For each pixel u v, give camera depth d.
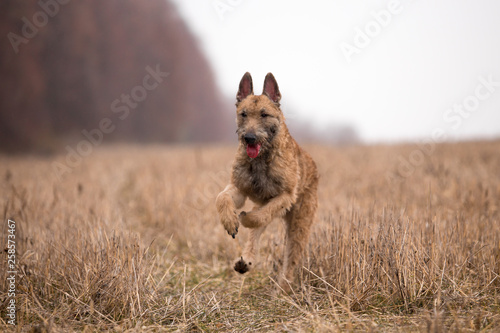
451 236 6.09
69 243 6.32
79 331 4.62
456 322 4.15
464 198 9.17
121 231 6.62
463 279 5.65
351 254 5.47
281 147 6.17
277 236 7.66
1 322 4.64
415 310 4.87
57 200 9.09
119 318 4.99
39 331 4.45
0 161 24.62
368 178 13.73
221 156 22.86
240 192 6.19
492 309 4.79
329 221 6.80
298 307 5.01
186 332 4.74
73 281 5.38
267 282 6.44
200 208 10.09
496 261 5.70
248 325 4.91
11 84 33.97
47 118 38.94
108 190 12.53
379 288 5.38
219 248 8.07
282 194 6.07
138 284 5.30
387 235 5.61
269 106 6.25
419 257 5.48
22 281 5.52
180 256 7.81
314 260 6.25
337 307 5.08
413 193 10.52
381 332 4.32
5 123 33.66
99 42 46.47
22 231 6.75
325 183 12.95
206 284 6.44
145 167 19.08
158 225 9.70
